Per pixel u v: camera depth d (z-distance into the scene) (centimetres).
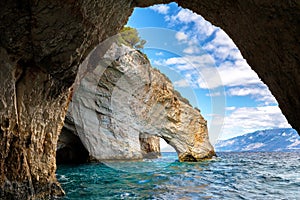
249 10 321
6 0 306
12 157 405
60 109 579
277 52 323
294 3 250
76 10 349
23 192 425
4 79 364
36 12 330
